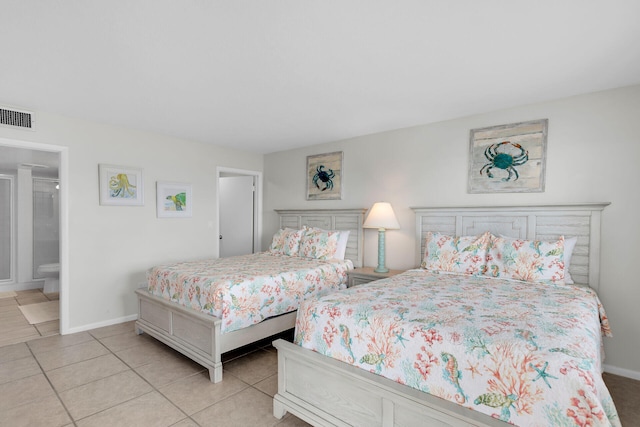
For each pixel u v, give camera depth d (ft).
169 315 9.75
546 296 7.17
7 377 8.30
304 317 6.71
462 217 10.90
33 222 18.65
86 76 7.91
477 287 8.02
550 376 4.09
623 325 8.55
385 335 5.53
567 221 9.16
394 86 8.58
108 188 12.10
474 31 6.00
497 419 4.35
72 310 11.43
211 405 7.18
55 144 10.93
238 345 8.70
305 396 6.35
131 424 6.50
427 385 5.00
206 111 10.65
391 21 5.70
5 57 6.91
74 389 7.77
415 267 11.93
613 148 8.67
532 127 9.80
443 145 11.54
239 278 9.14
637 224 8.36
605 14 5.45
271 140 14.64
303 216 15.65
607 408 3.97
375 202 13.30
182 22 5.69
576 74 7.82
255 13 5.45
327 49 6.67
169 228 13.92
